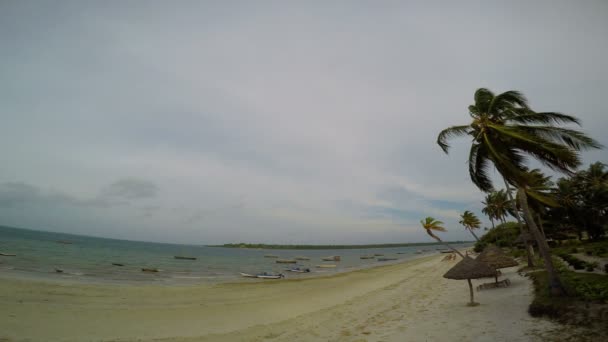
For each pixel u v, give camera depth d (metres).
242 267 52.66
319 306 16.91
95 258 48.75
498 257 17.09
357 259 91.31
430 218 21.83
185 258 69.31
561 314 8.87
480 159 14.46
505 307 11.42
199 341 10.41
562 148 10.66
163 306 15.78
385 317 12.73
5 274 21.95
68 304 14.26
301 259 88.12
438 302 14.57
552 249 35.22
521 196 12.30
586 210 38.00
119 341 10.08
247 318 13.99
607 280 10.84
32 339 9.49
